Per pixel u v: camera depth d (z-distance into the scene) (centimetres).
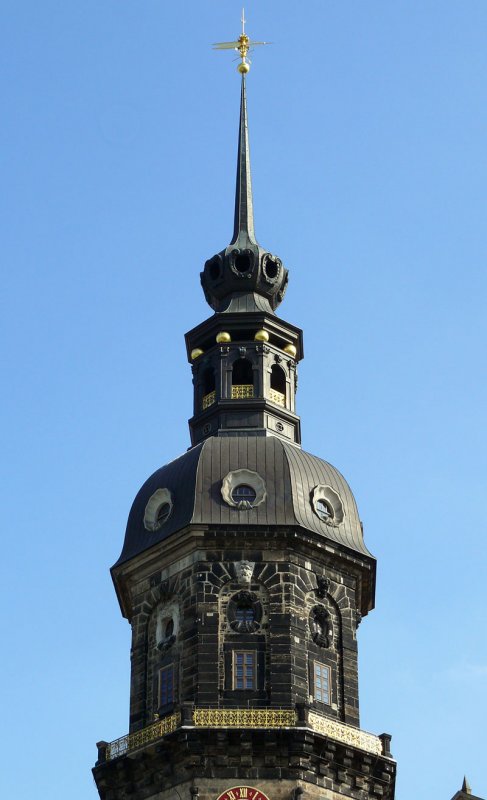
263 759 8288
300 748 8288
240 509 8906
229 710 8356
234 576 8775
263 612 8706
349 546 9050
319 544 8938
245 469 9062
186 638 8681
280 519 8875
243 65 10875
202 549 8844
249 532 8838
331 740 8388
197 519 8844
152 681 8781
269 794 8219
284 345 9838
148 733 8481
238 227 10238
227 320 9762
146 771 8456
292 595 8756
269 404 9562
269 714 8350
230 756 8288
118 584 9181
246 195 10381
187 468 9150
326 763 8381
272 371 9738
